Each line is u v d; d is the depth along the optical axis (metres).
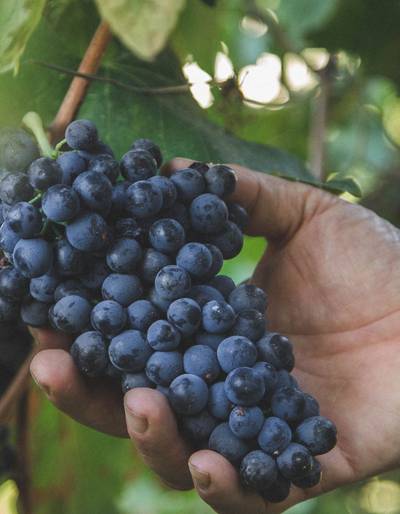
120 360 0.46
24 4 0.47
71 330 0.48
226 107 0.62
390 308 0.59
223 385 0.46
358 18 0.79
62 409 0.52
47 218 0.47
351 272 0.60
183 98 0.64
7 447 0.65
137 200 0.47
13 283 0.49
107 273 0.48
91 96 0.61
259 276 0.62
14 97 0.58
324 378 0.58
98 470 0.69
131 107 0.62
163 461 0.48
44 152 0.50
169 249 0.47
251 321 0.47
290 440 0.45
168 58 0.64
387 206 0.88
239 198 0.59
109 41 0.58
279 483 0.46
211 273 0.49
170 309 0.46
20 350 0.59
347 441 0.55
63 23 0.61
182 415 0.46
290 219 0.61
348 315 0.59
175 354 0.46
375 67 0.83
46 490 0.67
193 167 0.51
